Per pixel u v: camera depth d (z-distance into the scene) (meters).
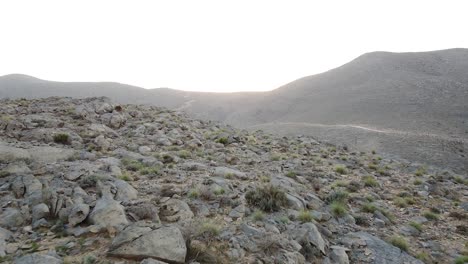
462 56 194.75
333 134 81.94
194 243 6.63
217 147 21.23
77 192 8.92
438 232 10.27
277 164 17.73
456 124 93.94
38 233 6.96
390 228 10.16
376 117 113.44
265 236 7.54
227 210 9.29
